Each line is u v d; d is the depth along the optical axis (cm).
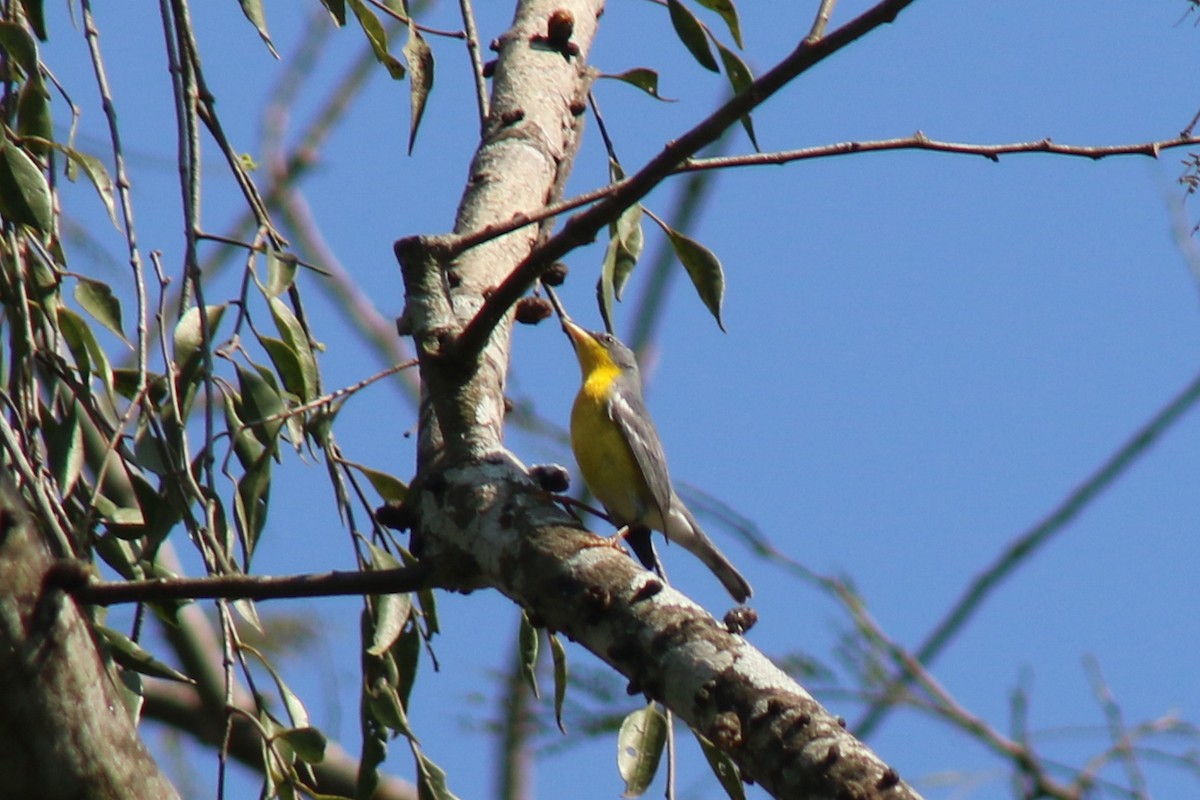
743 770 614
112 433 798
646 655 649
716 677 627
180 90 778
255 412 795
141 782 640
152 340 1112
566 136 1002
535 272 731
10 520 623
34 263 800
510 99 999
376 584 714
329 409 813
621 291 889
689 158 699
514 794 1256
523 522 711
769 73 652
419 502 757
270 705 867
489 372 815
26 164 752
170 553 1237
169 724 1243
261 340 810
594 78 1037
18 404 759
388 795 1252
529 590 693
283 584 691
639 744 784
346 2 862
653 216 880
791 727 601
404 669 814
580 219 710
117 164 761
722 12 955
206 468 744
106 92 774
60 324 812
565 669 817
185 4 794
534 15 1073
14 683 612
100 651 688
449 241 802
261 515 767
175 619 800
